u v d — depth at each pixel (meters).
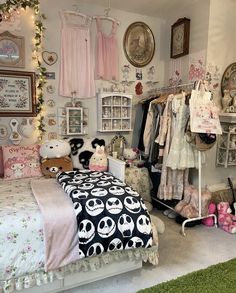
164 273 1.94
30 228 1.60
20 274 1.58
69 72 2.98
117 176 2.63
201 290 1.72
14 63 2.74
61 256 1.66
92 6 3.00
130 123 3.32
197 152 2.65
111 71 3.19
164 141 2.75
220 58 2.92
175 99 2.63
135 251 1.88
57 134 3.04
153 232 1.93
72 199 1.85
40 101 2.87
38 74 2.86
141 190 3.12
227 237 2.52
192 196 2.75
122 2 2.95
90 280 1.82
